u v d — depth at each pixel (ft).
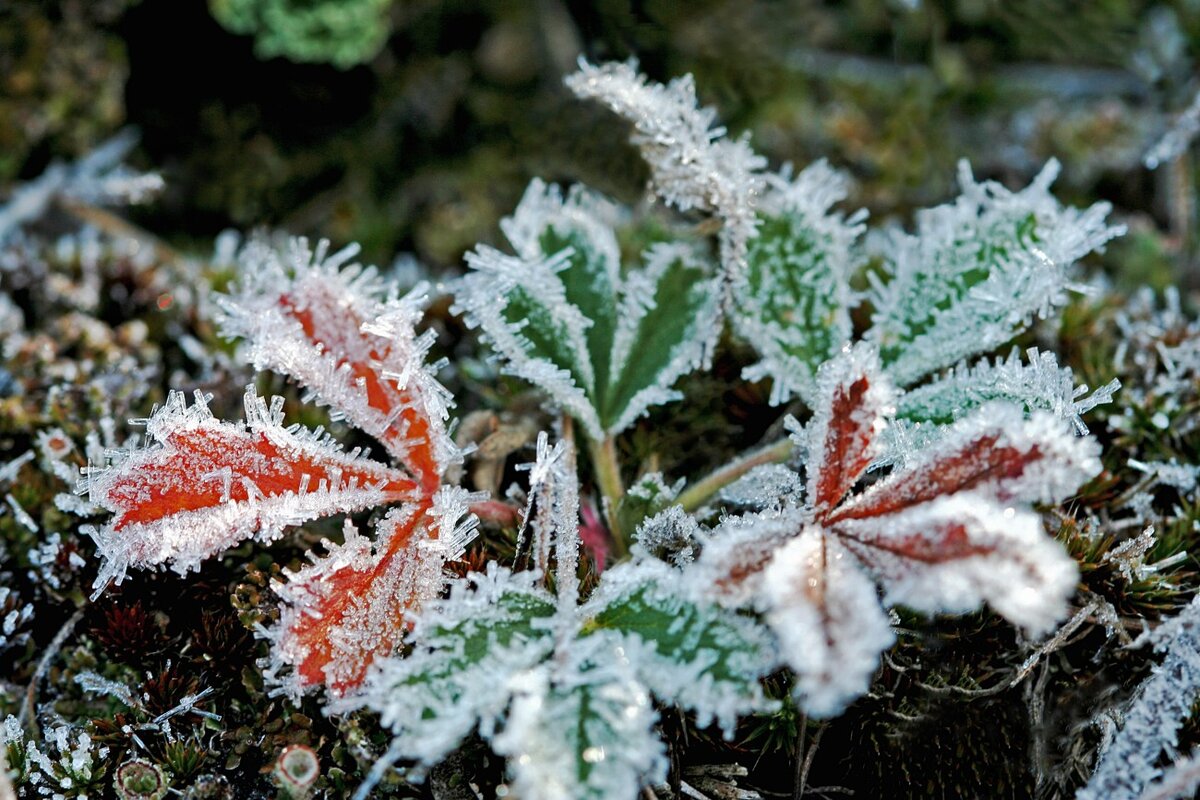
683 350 0.73
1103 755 0.69
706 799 0.69
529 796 0.63
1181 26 0.90
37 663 0.73
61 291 0.82
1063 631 0.69
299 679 0.67
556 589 0.69
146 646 0.72
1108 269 0.89
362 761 0.68
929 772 0.70
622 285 0.74
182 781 0.70
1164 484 0.75
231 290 0.75
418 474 0.69
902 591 0.64
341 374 0.69
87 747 0.70
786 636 0.63
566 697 0.65
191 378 0.80
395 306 0.70
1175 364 0.78
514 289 0.72
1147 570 0.71
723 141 0.74
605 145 0.91
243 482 0.68
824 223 0.74
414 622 0.67
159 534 0.67
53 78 0.90
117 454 0.69
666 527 0.70
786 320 0.73
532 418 0.75
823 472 0.66
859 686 0.63
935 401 0.71
